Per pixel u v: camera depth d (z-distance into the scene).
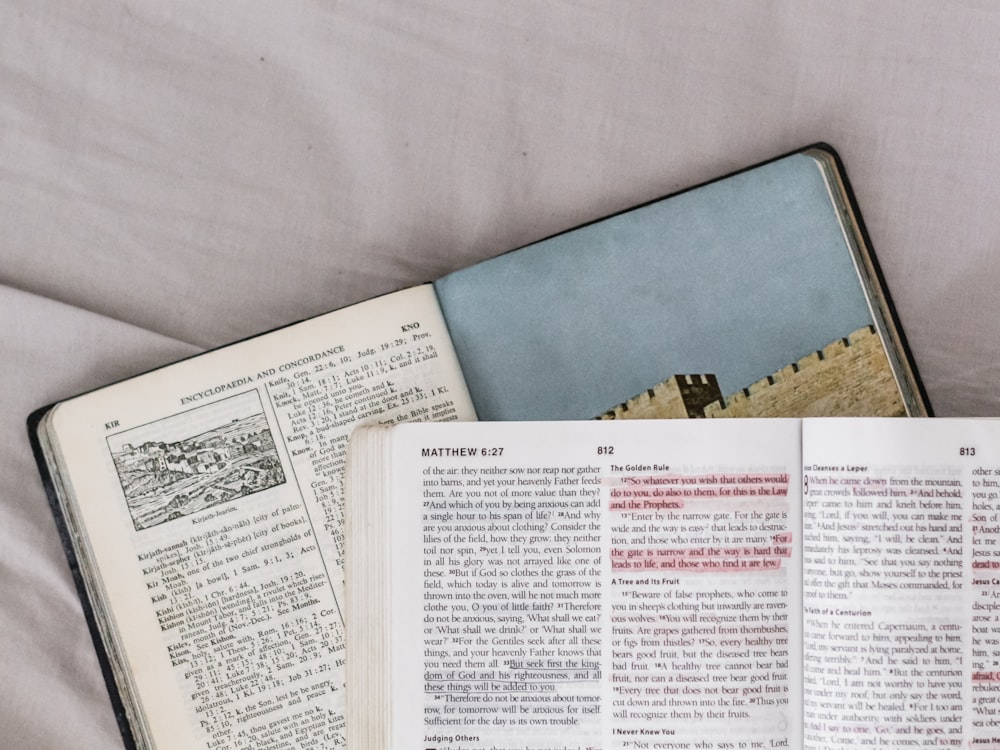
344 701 0.52
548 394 0.53
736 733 0.47
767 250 0.53
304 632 0.52
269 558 0.52
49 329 0.54
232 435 0.52
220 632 0.52
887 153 0.55
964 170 0.55
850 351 0.53
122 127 0.55
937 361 0.54
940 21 0.55
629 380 0.53
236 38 0.55
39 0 0.55
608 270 0.53
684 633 0.47
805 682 0.46
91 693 0.54
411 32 0.55
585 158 0.55
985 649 0.45
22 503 0.54
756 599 0.47
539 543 0.47
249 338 0.52
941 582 0.45
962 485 0.45
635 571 0.47
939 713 0.45
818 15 0.55
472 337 0.53
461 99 0.55
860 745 0.46
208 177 0.55
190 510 0.52
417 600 0.47
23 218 0.55
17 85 0.55
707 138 0.55
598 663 0.47
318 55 0.55
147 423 0.52
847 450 0.46
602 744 0.47
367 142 0.55
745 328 0.53
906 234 0.55
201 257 0.55
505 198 0.55
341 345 0.52
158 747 0.52
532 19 0.55
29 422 0.53
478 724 0.47
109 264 0.55
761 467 0.47
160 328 0.55
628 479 0.47
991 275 0.54
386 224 0.55
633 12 0.55
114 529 0.52
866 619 0.46
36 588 0.54
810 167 0.53
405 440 0.47
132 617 0.52
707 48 0.55
